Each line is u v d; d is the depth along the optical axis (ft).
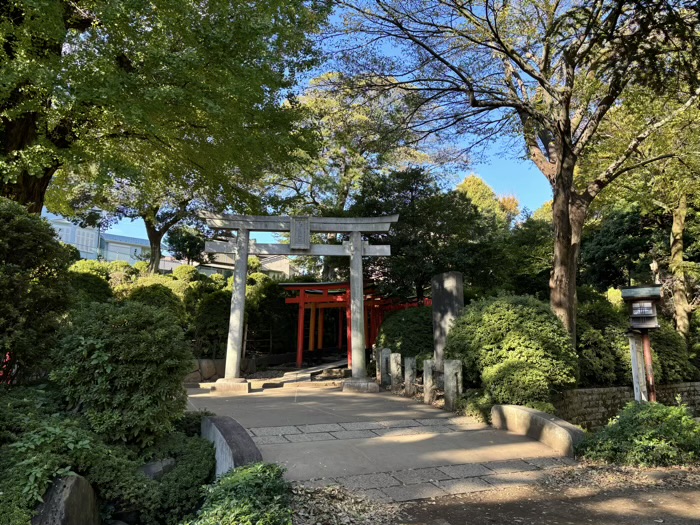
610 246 61.26
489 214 93.04
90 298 32.68
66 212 46.16
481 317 26.22
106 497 11.10
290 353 55.36
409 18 27.55
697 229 50.55
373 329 56.29
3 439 10.79
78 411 13.32
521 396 22.20
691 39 17.63
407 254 44.32
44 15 18.88
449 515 11.96
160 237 69.82
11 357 13.71
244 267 34.96
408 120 32.91
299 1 26.08
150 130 22.47
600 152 38.45
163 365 13.85
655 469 16.01
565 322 28.78
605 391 30.01
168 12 21.38
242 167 29.89
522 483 14.55
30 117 25.02
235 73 22.94
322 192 61.31
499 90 29.40
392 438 19.39
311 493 12.90
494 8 26.40
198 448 14.15
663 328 37.40
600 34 19.69
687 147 32.04
